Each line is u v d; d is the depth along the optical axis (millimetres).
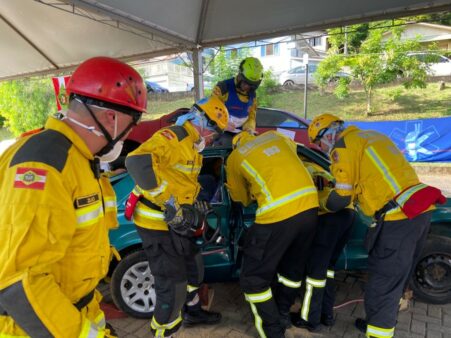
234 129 3904
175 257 2365
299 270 2680
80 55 7793
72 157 1134
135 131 5988
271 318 2512
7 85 14219
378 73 13852
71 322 1041
